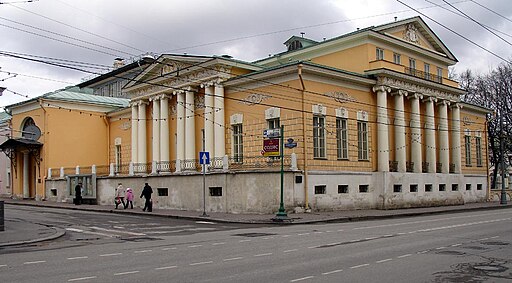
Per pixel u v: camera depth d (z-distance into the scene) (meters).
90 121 49.88
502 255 13.13
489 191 48.78
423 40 42.97
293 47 44.53
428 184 39.16
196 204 32.22
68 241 17.59
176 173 33.84
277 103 32.12
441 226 21.98
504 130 56.44
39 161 47.19
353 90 34.72
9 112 51.59
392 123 37.41
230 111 35.22
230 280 9.89
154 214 29.97
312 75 31.58
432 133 40.75
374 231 19.94
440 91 41.97
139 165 38.78
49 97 47.03
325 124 32.22
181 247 15.33
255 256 13.17
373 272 10.70
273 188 28.67
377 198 34.75
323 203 31.09
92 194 40.38
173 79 38.91
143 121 42.50
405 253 13.49
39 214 30.47
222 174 30.47
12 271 11.19
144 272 10.88
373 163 35.69
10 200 47.72
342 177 32.69
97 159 50.03
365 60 36.47
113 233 20.19
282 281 9.77
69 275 10.59
